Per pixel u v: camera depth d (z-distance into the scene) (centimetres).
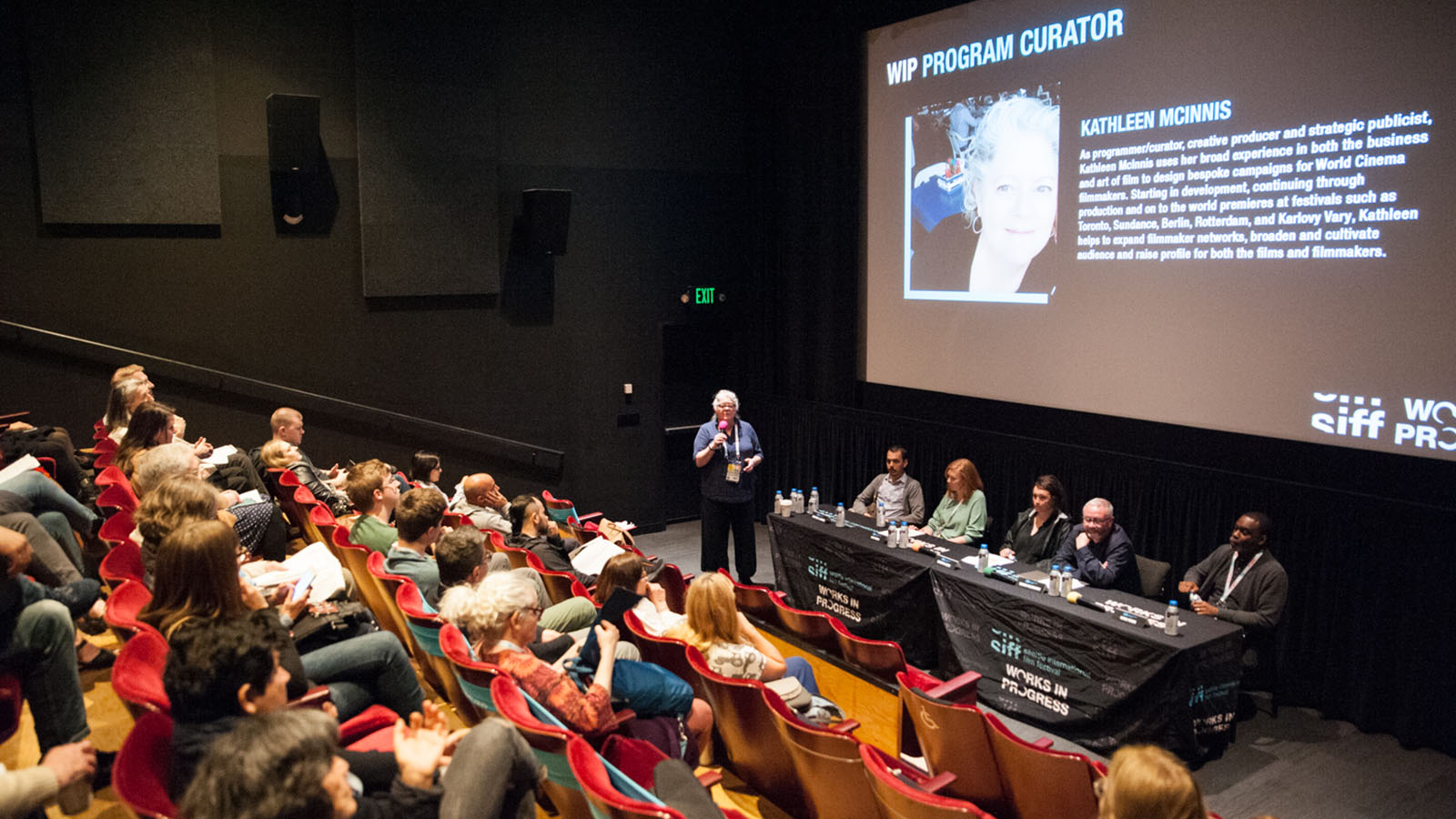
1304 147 496
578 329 832
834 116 795
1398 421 470
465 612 278
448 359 776
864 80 777
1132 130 581
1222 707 427
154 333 661
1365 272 477
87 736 282
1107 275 604
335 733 163
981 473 680
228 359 688
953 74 698
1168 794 190
